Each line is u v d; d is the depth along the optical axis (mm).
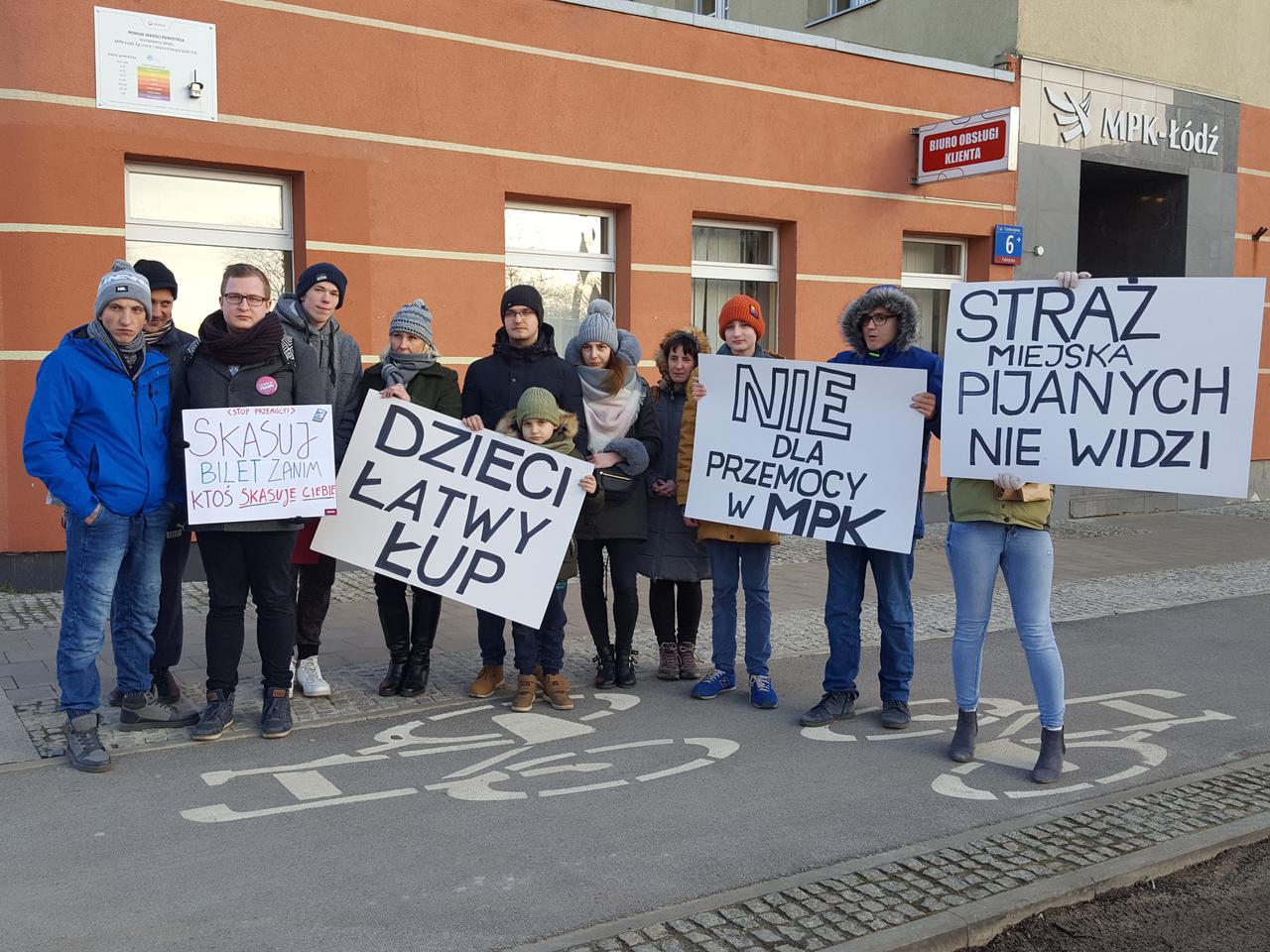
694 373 5648
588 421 5457
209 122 8094
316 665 5324
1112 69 13492
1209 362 4145
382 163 8836
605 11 9875
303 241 8617
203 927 3107
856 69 11523
